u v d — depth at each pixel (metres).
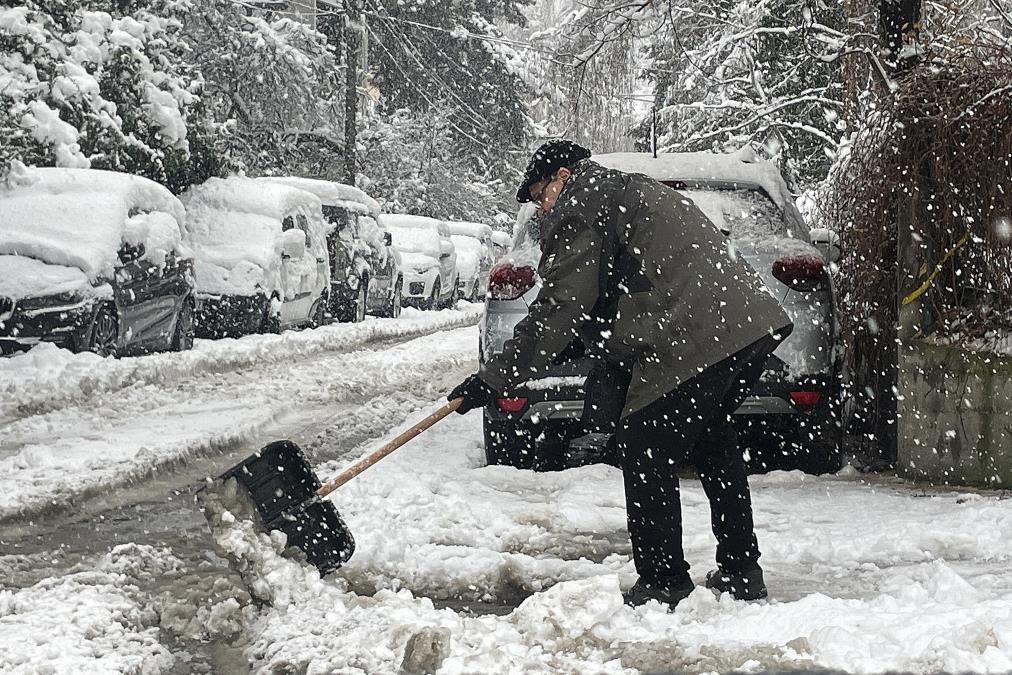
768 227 7.74
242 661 3.83
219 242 17.28
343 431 9.27
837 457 7.63
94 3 20.45
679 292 4.24
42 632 3.91
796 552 5.20
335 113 39.38
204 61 31.36
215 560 5.19
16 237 12.49
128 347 13.59
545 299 4.32
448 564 4.97
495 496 6.50
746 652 3.57
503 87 48.81
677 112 19.36
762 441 7.88
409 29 47.31
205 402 10.50
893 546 5.22
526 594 4.71
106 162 18.58
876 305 8.38
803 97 14.21
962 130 7.09
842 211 8.62
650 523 4.28
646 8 13.54
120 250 13.09
